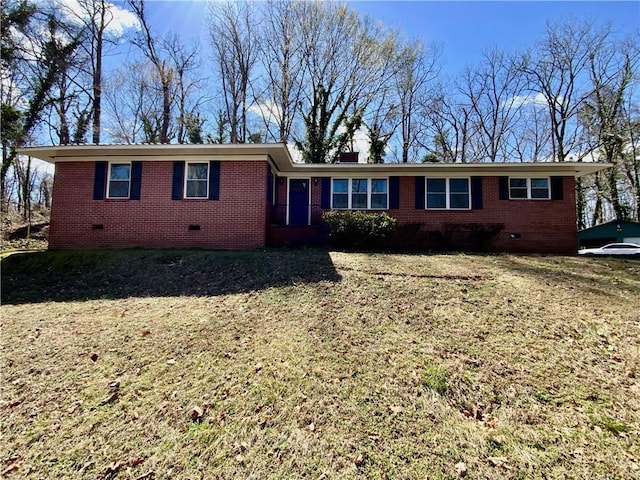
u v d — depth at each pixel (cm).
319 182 1335
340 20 2127
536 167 1236
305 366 373
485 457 256
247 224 1084
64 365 381
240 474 246
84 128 2000
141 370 371
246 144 1033
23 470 254
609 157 2405
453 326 468
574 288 641
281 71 2195
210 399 324
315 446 268
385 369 367
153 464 257
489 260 902
